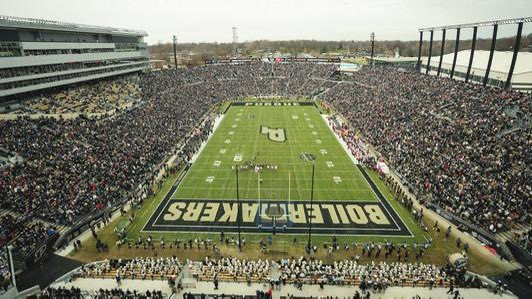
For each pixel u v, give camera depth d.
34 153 42.03
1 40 54.03
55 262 28.14
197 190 40.47
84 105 64.00
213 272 26.19
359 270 25.98
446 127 50.72
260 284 25.05
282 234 31.94
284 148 55.19
